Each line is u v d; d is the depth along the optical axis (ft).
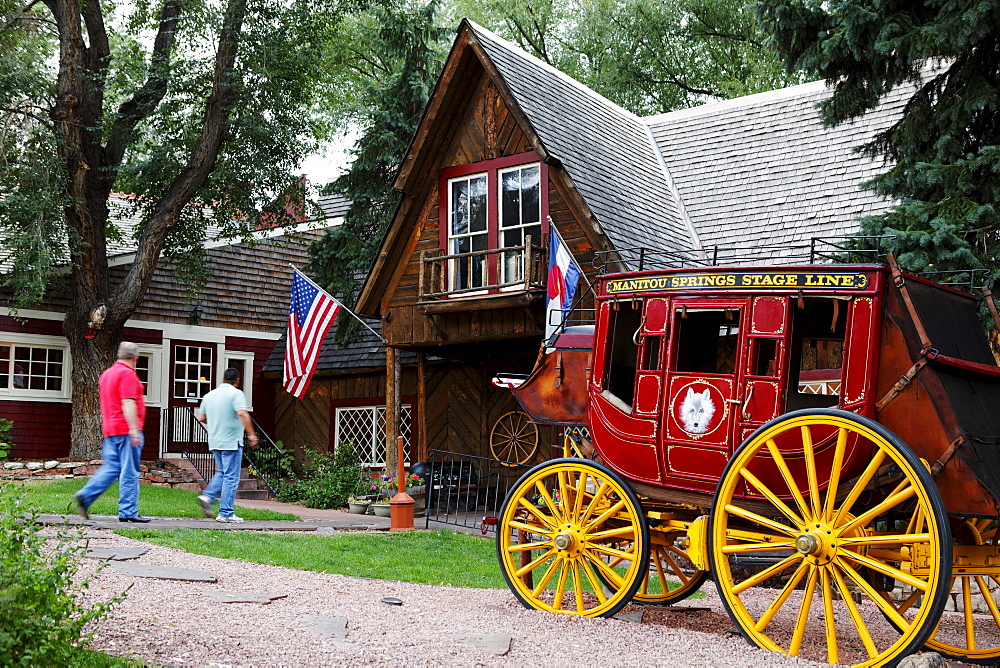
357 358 73.10
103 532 33.96
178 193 65.62
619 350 26.78
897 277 21.71
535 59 62.28
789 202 57.77
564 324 28.91
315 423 76.48
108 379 39.06
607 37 109.50
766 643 21.42
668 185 63.52
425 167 58.54
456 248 57.57
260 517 48.19
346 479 62.23
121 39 74.79
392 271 60.08
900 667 19.48
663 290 24.52
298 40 66.49
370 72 103.14
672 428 23.97
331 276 71.92
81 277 64.85
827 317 25.95
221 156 68.08
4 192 62.08
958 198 34.73
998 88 35.78
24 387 68.13
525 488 26.58
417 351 61.82
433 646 20.07
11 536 17.26
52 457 68.44
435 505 60.08
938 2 35.58
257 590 26.13
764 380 22.77
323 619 22.22
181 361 75.66
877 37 36.40
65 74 63.67
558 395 27.53
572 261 47.09
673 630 23.12
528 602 26.02
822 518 21.06
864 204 54.65
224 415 43.73
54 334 69.21
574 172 52.01
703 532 22.98
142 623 20.16
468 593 28.96
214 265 77.92
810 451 21.22
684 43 111.14
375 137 70.64
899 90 58.90
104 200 67.15
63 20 64.08
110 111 73.61
